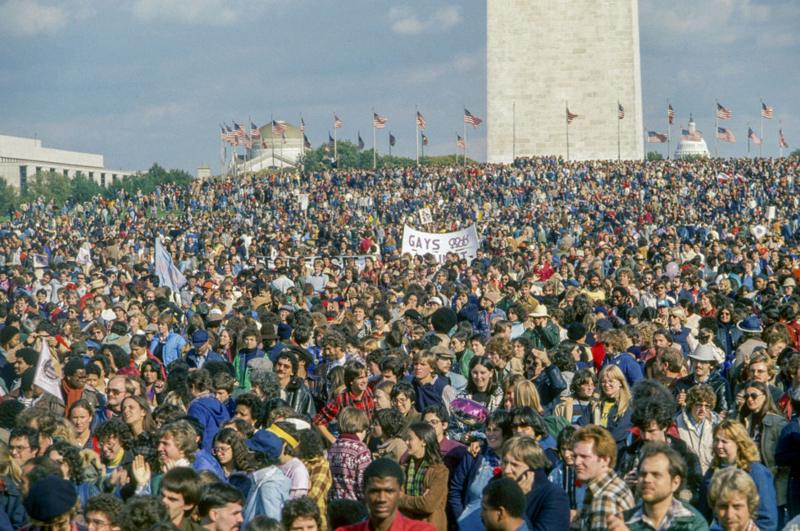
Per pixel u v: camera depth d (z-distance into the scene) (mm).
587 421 18797
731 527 12383
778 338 22781
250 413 18531
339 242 76000
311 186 128500
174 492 13844
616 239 68062
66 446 16203
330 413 20656
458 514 16031
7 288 52938
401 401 18781
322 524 14133
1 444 15664
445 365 22047
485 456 16000
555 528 13766
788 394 18906
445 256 53250
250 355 25422
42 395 22734
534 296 34344
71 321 30734
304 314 26672
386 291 39031
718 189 111812
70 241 96125
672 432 16484
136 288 42906
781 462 16344
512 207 105375
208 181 138375
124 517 12914
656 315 29266
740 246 50312
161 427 16422
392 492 12336
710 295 30344
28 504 13352
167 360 28781
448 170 129750
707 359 21234
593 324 28406
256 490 15797
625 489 12906
